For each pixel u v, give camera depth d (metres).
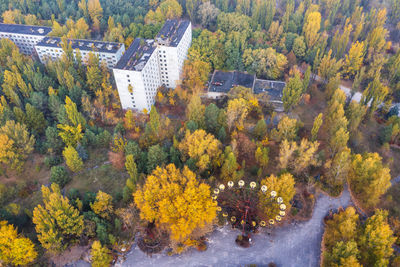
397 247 100.50
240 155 128.38
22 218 104.19
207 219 92.06
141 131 146.62
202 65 173.12
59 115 135.50
